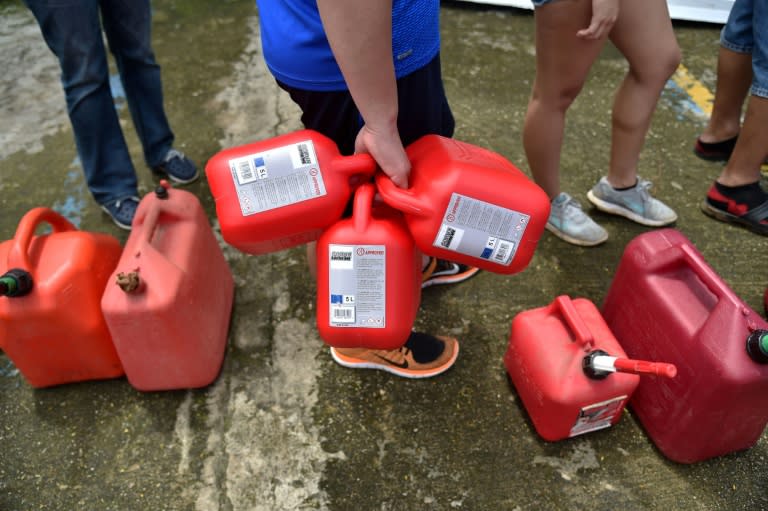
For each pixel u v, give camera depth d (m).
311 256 1.73
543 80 1.86
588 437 1.67
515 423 1.71
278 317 2.00
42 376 1.77
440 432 1.69
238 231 1.33
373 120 1.14
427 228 1.27
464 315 2.01
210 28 3.66
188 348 1.65
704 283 1.48
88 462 1.65
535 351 1.58
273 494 1.56
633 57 1.86
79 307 1.64
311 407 1.75
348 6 0.96
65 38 1.89
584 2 1.61
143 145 2.48
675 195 2.47
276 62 1.32
